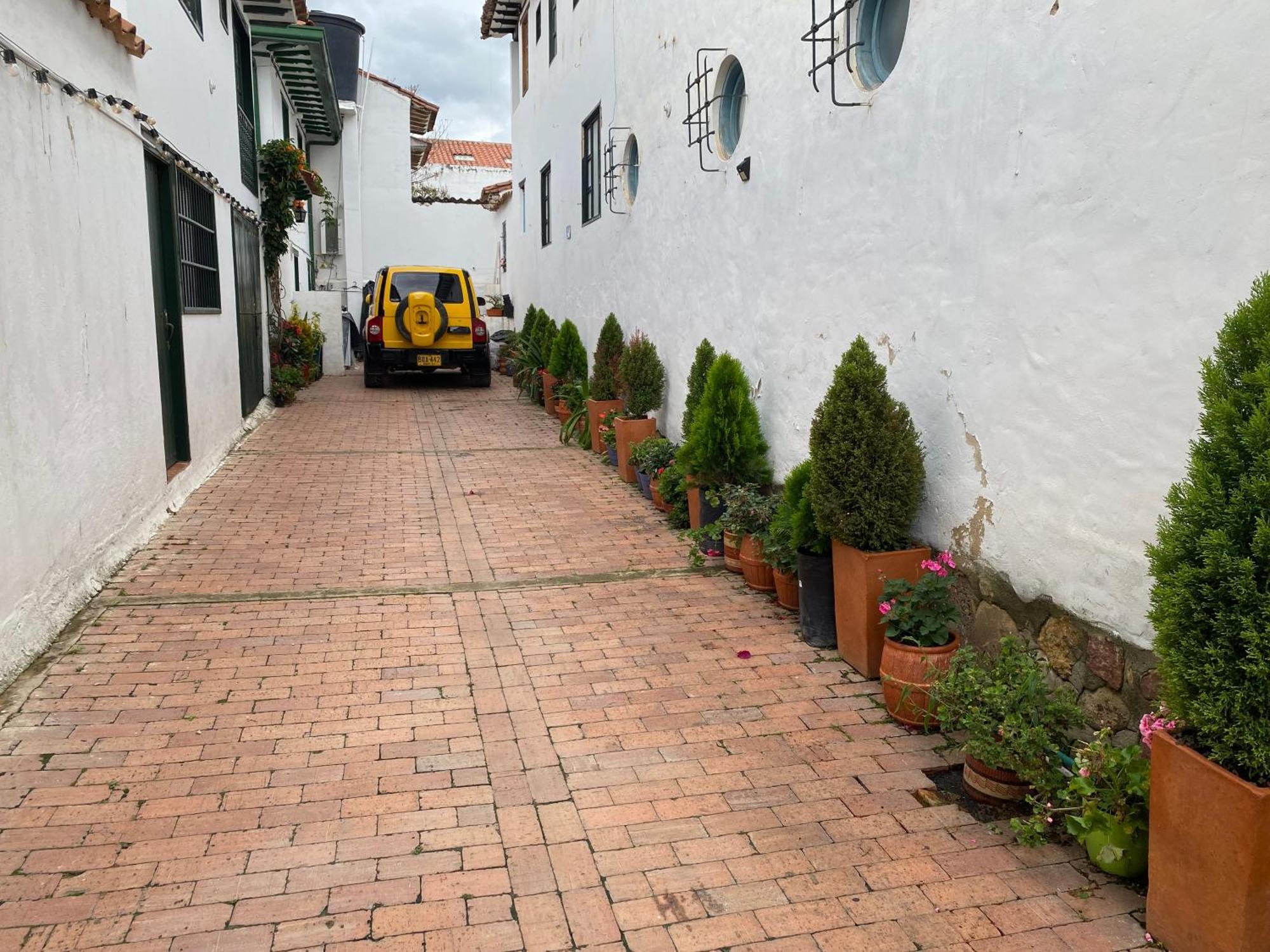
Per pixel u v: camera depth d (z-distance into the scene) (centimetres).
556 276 1431
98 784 331
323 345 1812
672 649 465
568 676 433
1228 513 229
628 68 937
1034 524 362
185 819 312
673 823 315
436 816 318
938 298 418
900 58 438
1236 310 271
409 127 2353
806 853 299
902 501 419
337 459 958
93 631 470
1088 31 322
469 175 2864
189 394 779
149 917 263
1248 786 225
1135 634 315
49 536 455
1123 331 313
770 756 361
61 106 478
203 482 820
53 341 462
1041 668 359
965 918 269
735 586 565
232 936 257
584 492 820
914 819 319
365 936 258
